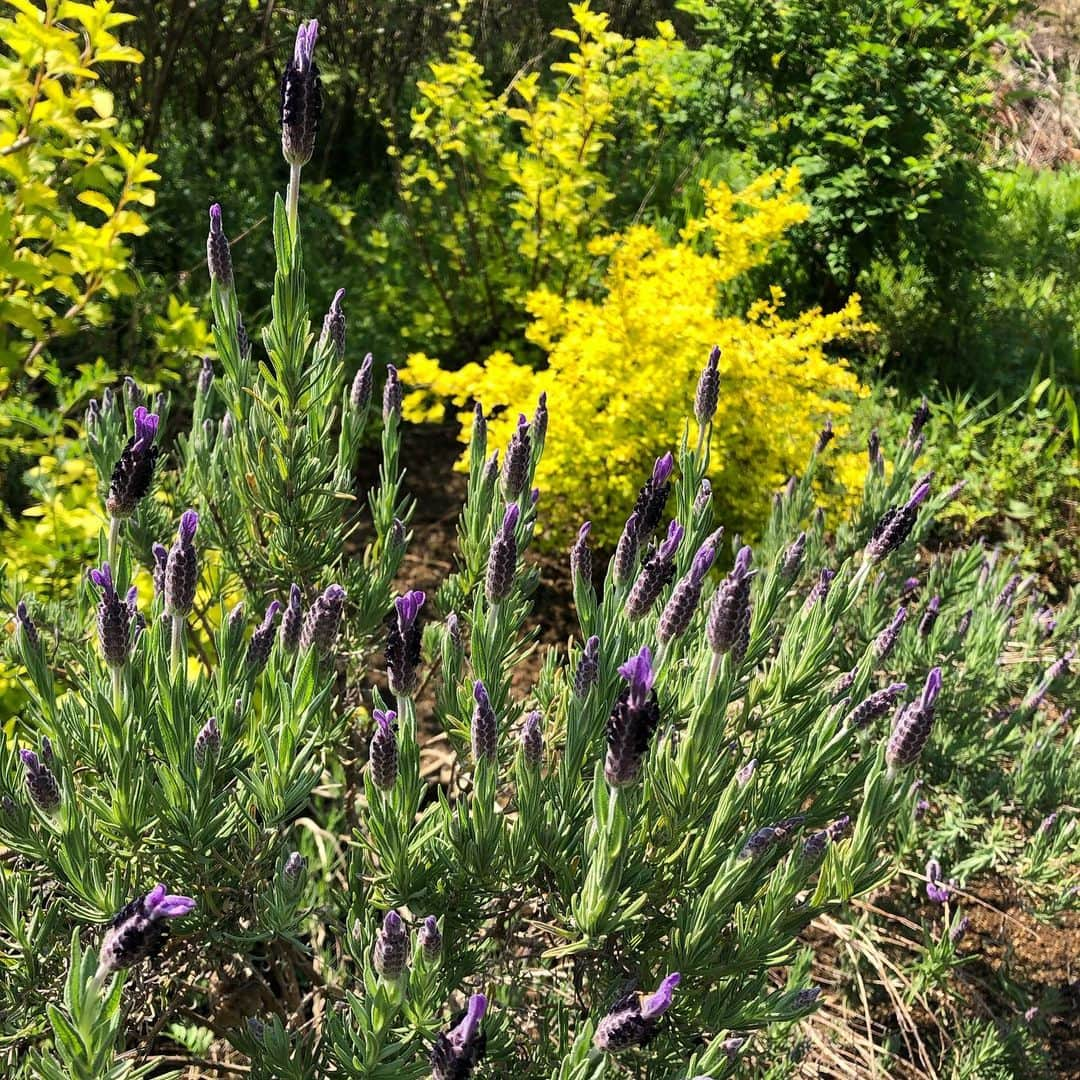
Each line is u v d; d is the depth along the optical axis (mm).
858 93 6801
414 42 7633
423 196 6555
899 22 7012
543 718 2357
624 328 4633
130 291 3391
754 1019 1779
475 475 2508
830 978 3248
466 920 1925
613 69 6000
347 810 2832
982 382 6859
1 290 3252
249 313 5543
